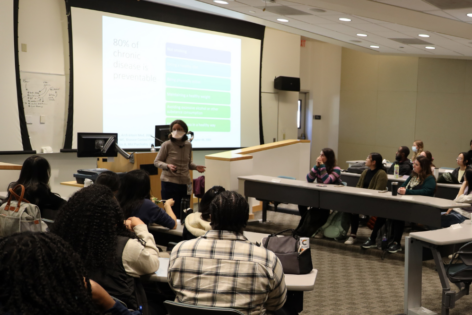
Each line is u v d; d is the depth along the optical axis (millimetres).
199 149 8516
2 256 830
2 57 6082
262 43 9414
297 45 10383
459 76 10078
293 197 5312
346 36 7516
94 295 1104
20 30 6348
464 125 10047
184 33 8164
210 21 8508
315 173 5320
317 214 5277
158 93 7867
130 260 1861
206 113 8594
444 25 5770
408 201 4359
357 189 4918
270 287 1687
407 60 11086
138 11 7512
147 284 2486
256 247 1726
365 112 12250
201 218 2914
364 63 12195
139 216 2887
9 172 4934
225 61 8820
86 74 6969
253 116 9406
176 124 4730
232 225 1733
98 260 1550
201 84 8477
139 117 7648
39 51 6547
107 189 1651
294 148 7668
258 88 9453
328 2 5133
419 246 3209
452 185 5875
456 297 3029
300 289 2189
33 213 2828
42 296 820
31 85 6480
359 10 5336
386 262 4531
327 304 3412
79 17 6832
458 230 3246
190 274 1702
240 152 6438
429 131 10734
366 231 5656
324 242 5137
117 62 7316
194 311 1644
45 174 3307
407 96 11148
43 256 852
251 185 5793
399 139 11391
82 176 4742
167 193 4773
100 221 1561
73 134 6875
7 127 6188
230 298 1656
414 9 5137
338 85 12414
